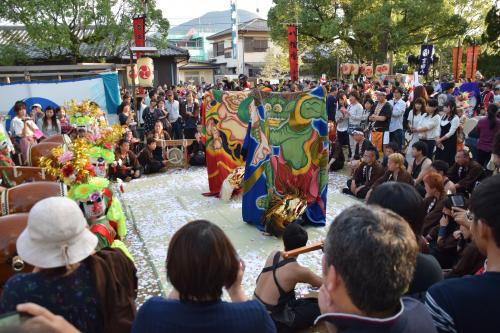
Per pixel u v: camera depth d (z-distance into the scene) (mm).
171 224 6277
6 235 3041
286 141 6016
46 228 1800
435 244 4398
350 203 6977
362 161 7297
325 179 5949
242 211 6285
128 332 1976
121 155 8594
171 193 7875
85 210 3982
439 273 2105
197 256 1521
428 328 1312
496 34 25297
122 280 2051
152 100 11008
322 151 5898
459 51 22750
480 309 1420
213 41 42969
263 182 6082
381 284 1181
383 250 1190
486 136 7055
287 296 3271
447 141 7352
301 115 5914
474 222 1536
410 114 7934
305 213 5973
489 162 6613
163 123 10914
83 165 4055
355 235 1226
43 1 13680
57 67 13164
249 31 38344
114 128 5359
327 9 23219
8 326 1456
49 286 1809
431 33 23016
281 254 3344
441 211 4496
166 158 9828
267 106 6133
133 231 6031
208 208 6988
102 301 1901
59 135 6977
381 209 1368
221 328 1521
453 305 1453
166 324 1520
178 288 1556
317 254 5113
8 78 12523
